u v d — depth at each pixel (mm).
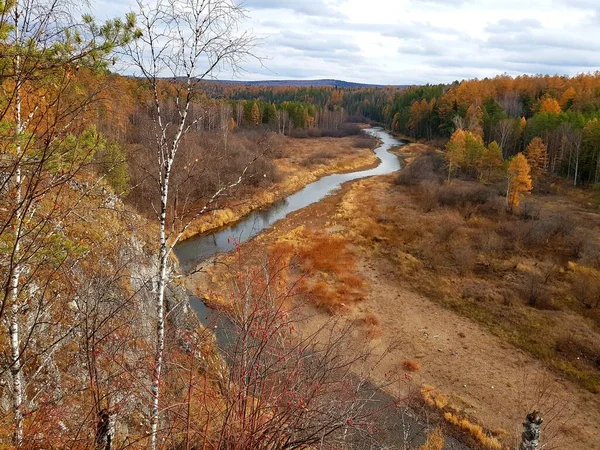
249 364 4938
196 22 5578
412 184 51094
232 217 36750
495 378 18656
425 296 25656
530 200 43656
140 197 18656
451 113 76312
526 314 23438
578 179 49469
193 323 8297
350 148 77875
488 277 28031
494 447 14672
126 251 11023
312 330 19797
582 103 65312
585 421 16266
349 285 26094
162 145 6152
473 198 42938
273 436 4383
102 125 16016
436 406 16500
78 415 6188
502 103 74188
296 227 35969
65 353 7164
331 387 6000
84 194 5922
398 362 19281
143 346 6980
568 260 30156
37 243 5094
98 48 4391
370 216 39750
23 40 3816
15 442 4848
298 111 93875
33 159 4266
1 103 4117
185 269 24078
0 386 5938
